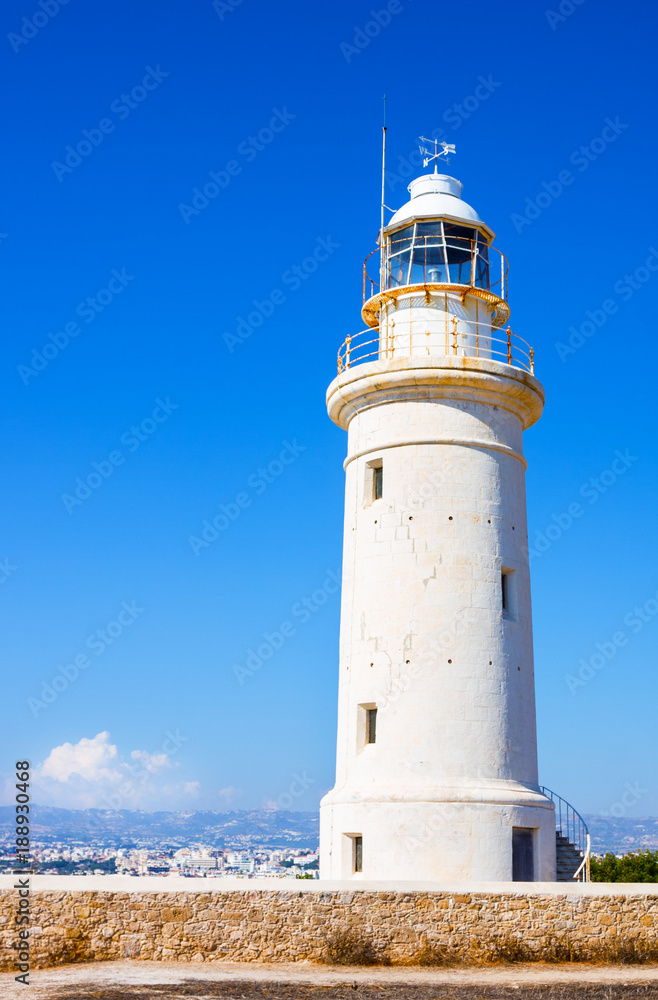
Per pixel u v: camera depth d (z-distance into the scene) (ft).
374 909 67.77
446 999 58.08
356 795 83.82
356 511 92.58
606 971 67.56
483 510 88.89
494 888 70.44
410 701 84.48
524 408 94.48
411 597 86.58
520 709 86.89
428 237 96.58
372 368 91.25
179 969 62.75
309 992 58.44
